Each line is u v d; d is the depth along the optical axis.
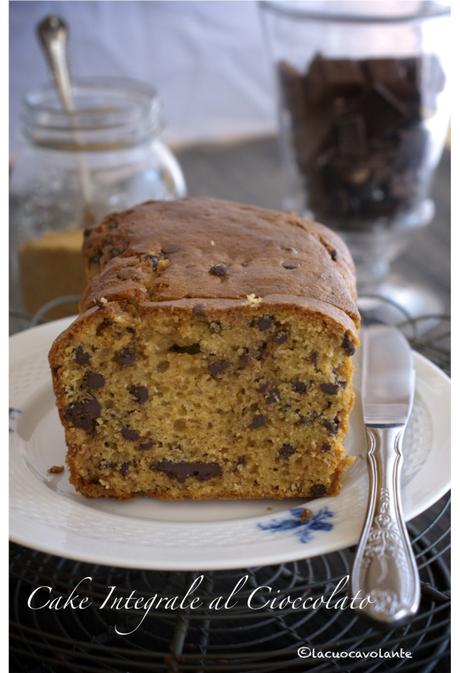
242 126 0.91
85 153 0.57
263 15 0.64
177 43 0.91
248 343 0.38
